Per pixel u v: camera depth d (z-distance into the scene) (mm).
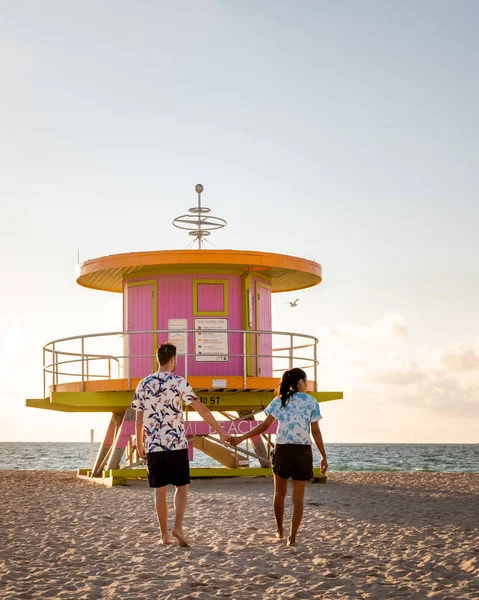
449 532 8945
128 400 15734
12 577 6523
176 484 7852
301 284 19125
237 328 16188
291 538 8031
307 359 16078
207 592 5996
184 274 16109
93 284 18609
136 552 7695
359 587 6168
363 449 139250
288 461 7938
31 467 56031
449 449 137500
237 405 16078
